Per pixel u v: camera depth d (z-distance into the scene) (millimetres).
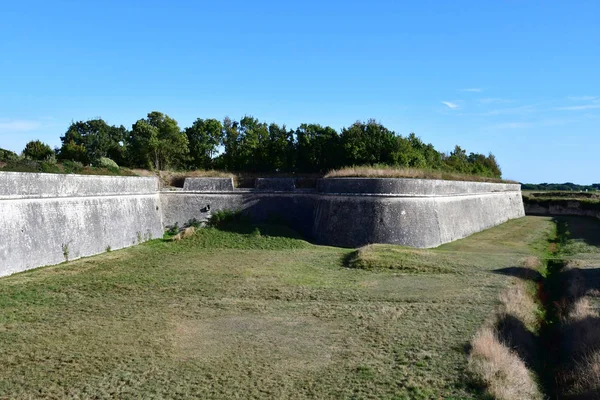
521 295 18547
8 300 17516
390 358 12508
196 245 31531
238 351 13141
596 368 11492
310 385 11055
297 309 17047
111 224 29906
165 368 11992
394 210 31891
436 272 22734
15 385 10961
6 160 29000
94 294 18766
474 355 12250
